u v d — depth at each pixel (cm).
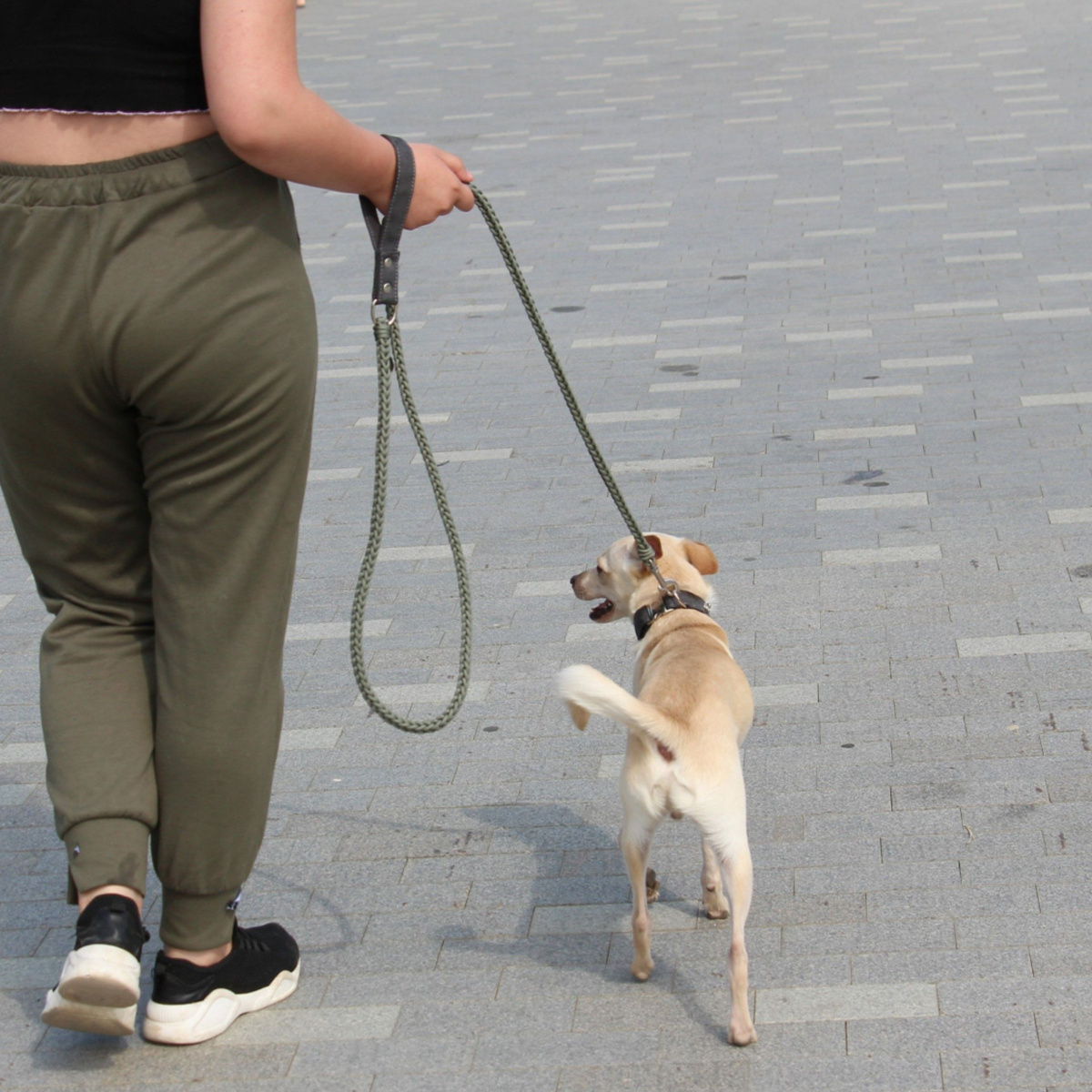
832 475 680
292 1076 334
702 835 403
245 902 409
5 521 732
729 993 353
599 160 1301
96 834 312
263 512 313
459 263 1076
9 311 288
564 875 412
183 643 318
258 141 275
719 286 969
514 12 2047
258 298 295
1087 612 532
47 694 326
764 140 1311
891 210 1087
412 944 384
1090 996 336
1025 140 1223
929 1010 337
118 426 304
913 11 1798
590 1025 344
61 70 281
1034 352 803
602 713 344
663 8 1973
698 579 459
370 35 1975
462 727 502
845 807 428
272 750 331
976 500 636
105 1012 304
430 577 621
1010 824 411
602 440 750
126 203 283
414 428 352
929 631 531
